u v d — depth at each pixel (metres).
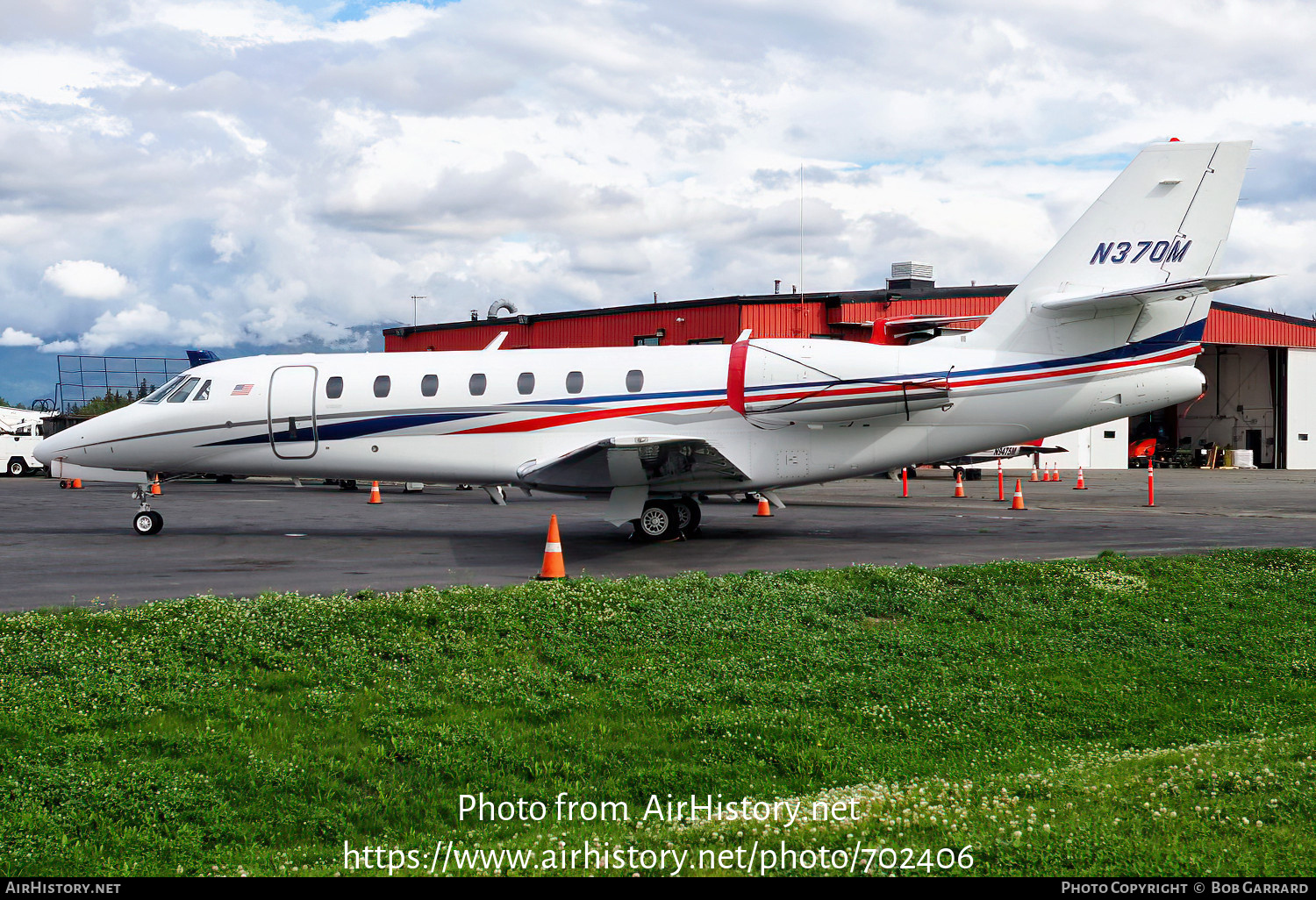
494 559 14.17
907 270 37.03
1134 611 10.09
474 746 6.24
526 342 41.38
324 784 5.66
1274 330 49.69
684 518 16.61
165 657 7.84
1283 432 51.03
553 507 23.80
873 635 8.92
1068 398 15.12
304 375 16.66
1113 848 4.36
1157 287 13.48
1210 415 55.44
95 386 51.50
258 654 7.96
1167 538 16.78
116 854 4.85
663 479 15.51
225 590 11.41
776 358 14.97
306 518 20.66
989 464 44.31
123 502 25.72
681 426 15.57
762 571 12.47
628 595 10.02
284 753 6.09
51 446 17.28
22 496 28.34
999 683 7.73
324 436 16.50
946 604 10.24
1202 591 11.05
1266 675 8.15
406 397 16.20
